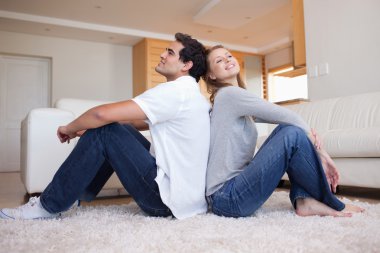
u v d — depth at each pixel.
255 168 1.23
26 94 6.19
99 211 1.48
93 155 1.25
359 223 1.14
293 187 1.35
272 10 5.18
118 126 1.27
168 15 5.66
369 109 2.69
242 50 7.45
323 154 1.29
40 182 2.18
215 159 1.30
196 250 0.88
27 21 5.46
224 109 1.30
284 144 1.23
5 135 6.02
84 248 0.90
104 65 6.62
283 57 7.30
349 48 3.38
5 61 6.06
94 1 5.09
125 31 6.17
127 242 0.95
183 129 1.24
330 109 3.01
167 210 1.30
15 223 1.22
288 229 1.08
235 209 1.26
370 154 2.08
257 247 0.89
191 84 1.28
